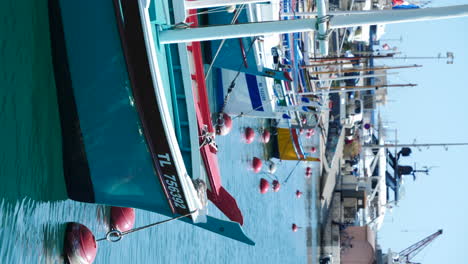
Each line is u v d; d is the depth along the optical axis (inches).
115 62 457.1
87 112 483.2
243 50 761.0
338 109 1795.0
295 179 1364.4
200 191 520.1
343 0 1617.9
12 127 441.1
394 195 1999.3
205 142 584.1
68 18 462.3
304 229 1427.2
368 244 1672.0
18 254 449.4
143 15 431.8
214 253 855.1
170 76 514.9
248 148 1043.9
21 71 450.3
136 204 524.1
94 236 543.5
